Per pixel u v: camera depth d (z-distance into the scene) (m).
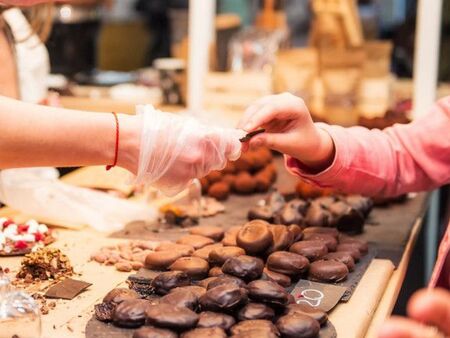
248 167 1.68
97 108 2.60
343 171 1.26
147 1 3.30
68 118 0.98
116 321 0.95
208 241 1.20
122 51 3.25
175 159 1.02
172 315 0.90
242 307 0.95
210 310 0.94
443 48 2.39
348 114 2.12
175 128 1.02
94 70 3.05
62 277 1.14
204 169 1.05
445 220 2.10
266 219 1.33
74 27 2.86
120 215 1.43
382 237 1.35
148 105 1.04
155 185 1.05
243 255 1.07
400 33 2.51
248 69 2.32
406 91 2.29
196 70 2.21
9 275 1.15
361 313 1.02
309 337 0.91
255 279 1.03
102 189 1.63
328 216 1.32
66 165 0.99
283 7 2.62
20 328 0.88
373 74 2.13
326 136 1.26
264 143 1.17
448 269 1.11
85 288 1.09
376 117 1.86
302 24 2.83
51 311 1.01
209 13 2.20
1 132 0.95
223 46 2.36
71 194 1.46
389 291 1.14
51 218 1.43
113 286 1.10
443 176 1.28
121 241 1.32
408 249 1.31
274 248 1.12
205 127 1.05
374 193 1.30
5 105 0.96
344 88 2.12
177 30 2.84
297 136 1.20
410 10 2.64
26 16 1.66
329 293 1.05
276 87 2.14
